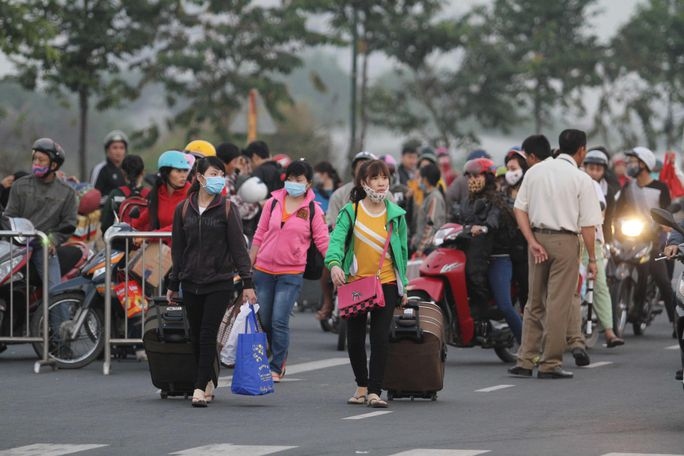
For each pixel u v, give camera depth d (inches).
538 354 1259.8
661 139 4667.8
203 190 1048.2
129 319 1309.1
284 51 3430.1
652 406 1047.0
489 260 1339.8
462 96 4389.8
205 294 1044.5
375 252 1037.2
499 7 4478.3
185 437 900.0
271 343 1222.9
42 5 2802.7
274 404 1064.8
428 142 4384.8
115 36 2962.6
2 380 1220.5
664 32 4618.6
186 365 1075.9
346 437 895.7
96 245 1632.6
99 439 895.7
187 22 3353.8
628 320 1648.6
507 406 1049.5
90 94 2984.7
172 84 3368.6
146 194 1373.0
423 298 1332.4
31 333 1317.7
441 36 4060.0
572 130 1267.2
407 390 1070.4
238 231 1045.2
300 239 1216.8
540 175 1251.8
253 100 2586.1
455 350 1520.7
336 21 3663.9
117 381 1213.7
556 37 4466.0
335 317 1638.8
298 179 1218.0
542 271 1254.9
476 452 831.1
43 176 1378.0
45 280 1298.0
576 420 970.7
